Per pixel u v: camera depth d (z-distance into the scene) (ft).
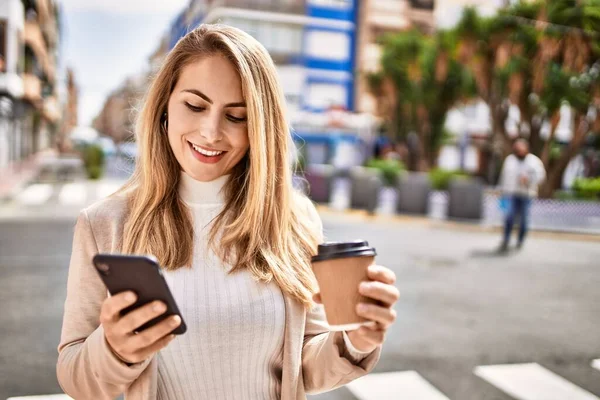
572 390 13.09
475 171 112.37
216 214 4.54
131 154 6.10
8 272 23.16
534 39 60.44
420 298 21.03
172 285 4.27
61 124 247.29
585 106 60.18
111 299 2.96
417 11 128.57
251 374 4.31
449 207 48.37
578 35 58.18
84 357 3.55
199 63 4.26
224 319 4.20
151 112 4.47
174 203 4.50
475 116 110.93
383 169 67.67
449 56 72.59
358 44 125.08
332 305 3.22
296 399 4.32
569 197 60.95
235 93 4.26
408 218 48.21
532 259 30.89
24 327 16.30
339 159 119.14
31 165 104.17
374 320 3.18
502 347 15.97
